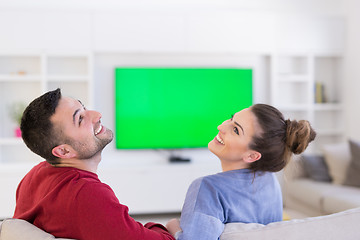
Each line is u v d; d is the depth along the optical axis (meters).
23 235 1.18
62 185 1.23
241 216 1.34
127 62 4.91
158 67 4.88
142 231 1.16
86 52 4.64
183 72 4.93
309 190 3.91
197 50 4.82
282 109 5.05
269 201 1.43
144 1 4.90
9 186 4.35
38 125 1.26
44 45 4.57
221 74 5.00
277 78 5.04
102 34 4.66
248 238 1.19
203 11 4.89
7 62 4.77
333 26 5.12
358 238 1.20
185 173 4.65
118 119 4.84
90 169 1.36
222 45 4.86
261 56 5.17
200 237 1.22
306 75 5.11
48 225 1.25
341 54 5.16
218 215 1.28
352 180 3.89
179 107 4.94
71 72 4.87
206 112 4.99
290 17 5.00
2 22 4.50
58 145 1.28
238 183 1.37
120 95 4.84
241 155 1.40
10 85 4.79
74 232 1.19
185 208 1.32
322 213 3.70
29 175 1.44
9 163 4.77
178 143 4.96
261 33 4.93
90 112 1.33
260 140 1.37
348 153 4.11
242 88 5.05
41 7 4.71
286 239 1.17
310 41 5.05
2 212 4.34
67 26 4.60
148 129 4.90
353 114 5.07
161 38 4.76
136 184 4.56
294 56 5.26
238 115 1.42
